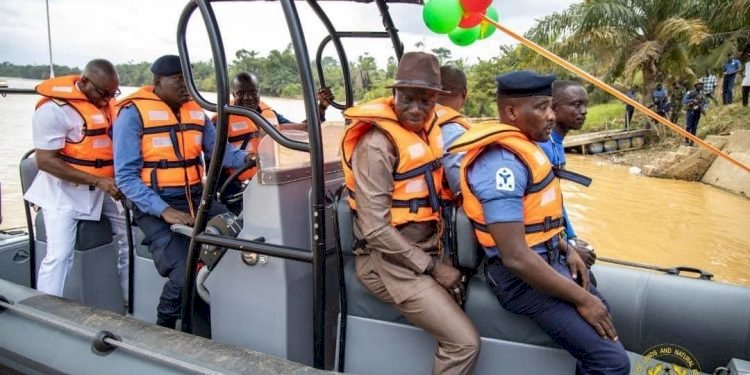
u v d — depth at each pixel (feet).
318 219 5.58
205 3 5.76
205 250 6.47
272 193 6.11
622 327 7.84
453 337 5.39
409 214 5.68
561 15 45.62
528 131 5.45
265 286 6.28
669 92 47.42
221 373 5.29
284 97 13.05
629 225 23.36
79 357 6.07
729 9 41.29
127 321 6.41
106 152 8.68
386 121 5.53
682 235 21.83
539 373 5.61
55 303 6.91
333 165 7.18
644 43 43.11
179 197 8.00
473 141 5.19
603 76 47.91
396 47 8.32
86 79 8.45
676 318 7.55
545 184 5.34
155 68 7.75
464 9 7.00
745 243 20.67
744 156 31.42
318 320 5.82
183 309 6.82
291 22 5.33
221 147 6.03
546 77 5.40
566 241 6.37
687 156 34.76
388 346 6.06
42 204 8.58
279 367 5.39
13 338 6.62
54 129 8.15
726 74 43.04
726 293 7.42
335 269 6.96
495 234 5.08
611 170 38.42
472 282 5.92
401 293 5.55
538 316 5.35
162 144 7.77
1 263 9.69
